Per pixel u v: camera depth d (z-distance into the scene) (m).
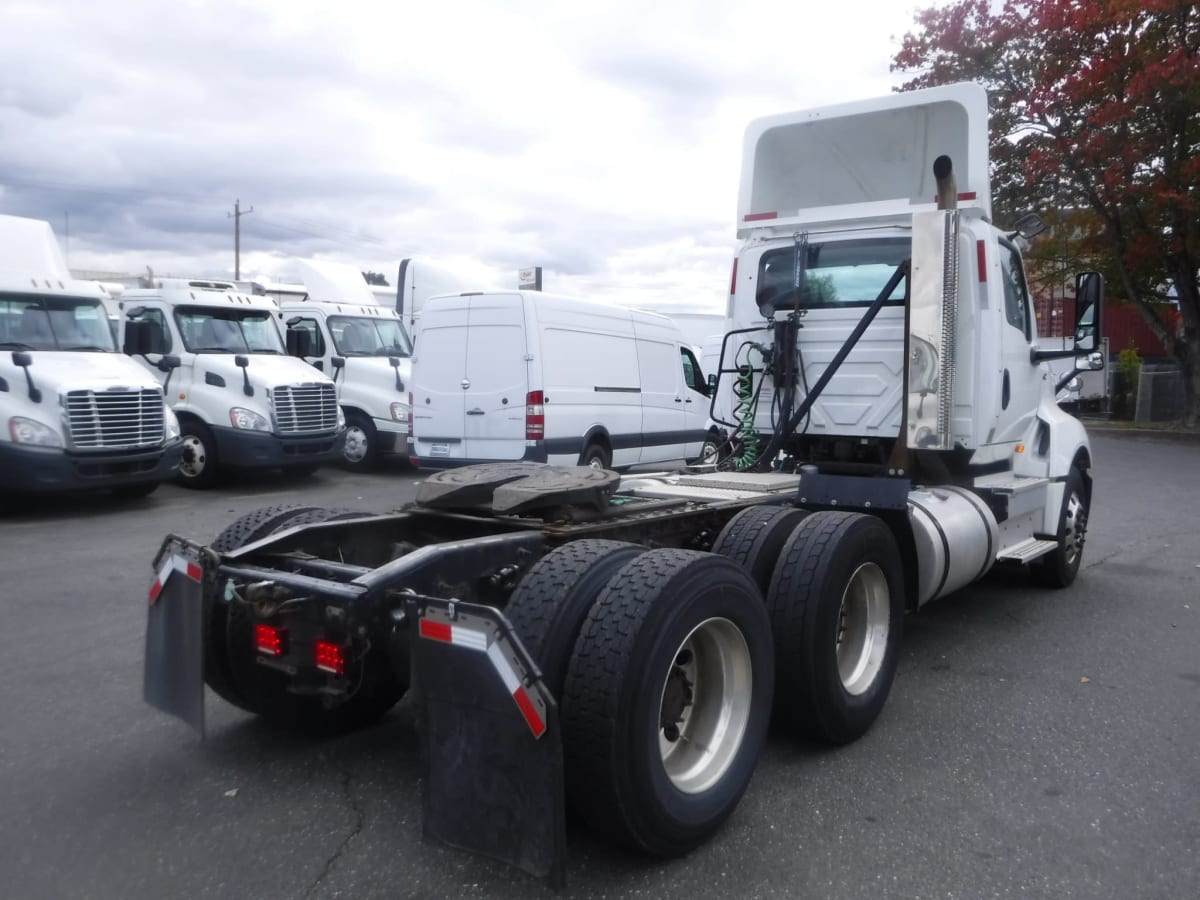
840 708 4.49
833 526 4.57
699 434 14.90
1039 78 21.16
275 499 12.55
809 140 6.98
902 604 5.07
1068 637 6.52
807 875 3.45
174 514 11.27
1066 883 3.41
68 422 10.60
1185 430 22.69
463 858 3.55
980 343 6.34
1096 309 7.31
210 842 3.66
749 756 3.84
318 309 15.81
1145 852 3.63
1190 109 19.97
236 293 14.60
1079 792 4.14
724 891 3.34
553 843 3.00
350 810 3.93
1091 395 29.83
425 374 12.02
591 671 3.28
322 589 3.55
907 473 6.14
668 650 3.39
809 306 6.84
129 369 11.60
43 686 5.37
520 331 11.38
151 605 4.23
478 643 3.09
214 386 13.30
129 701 5.14
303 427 13.66
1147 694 5.38
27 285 11.50
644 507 4.84
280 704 4.52
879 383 6.54
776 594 4.42
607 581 3.54
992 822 3.86
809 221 6.87
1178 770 4.37
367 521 4.68
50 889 3.33
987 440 6.49
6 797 4.02
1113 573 8.54
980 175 6.33
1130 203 21.23
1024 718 5.01
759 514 4.84
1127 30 19.95
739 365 7.15
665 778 3.42
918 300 5.92
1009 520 6.84
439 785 3.22
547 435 11.43
